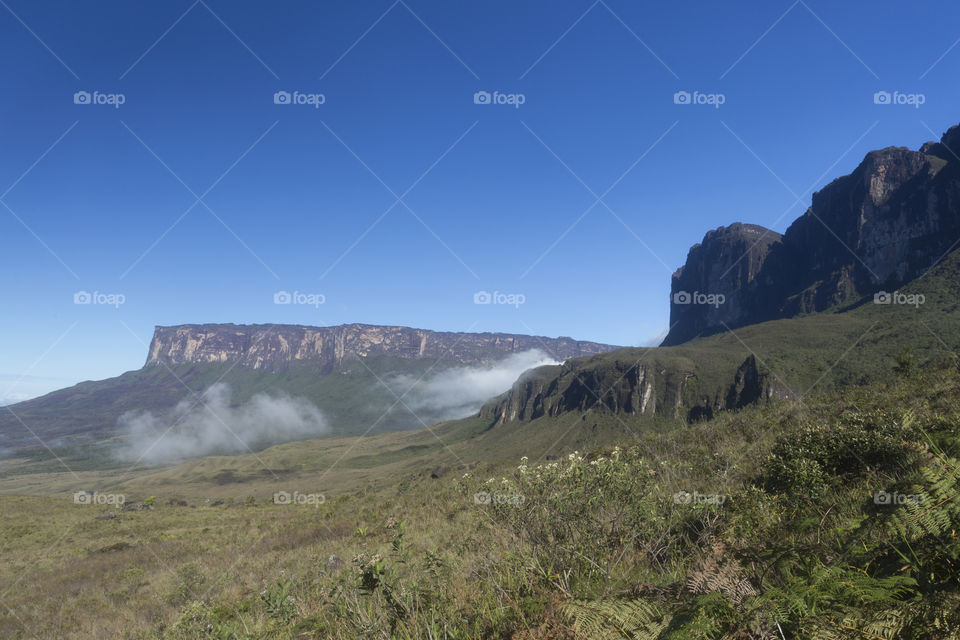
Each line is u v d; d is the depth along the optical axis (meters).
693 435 12.78
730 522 3.76
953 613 1.33
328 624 3.48
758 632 1.52
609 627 1.87
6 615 15.95
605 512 3.85
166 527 40.75
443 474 32.31
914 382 13.27
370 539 11.60
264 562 15.62
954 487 1.71
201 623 5.97
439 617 2.86
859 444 5.23
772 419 12.93
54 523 45.84
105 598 16.72
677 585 2.12
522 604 2.84
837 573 1.76
